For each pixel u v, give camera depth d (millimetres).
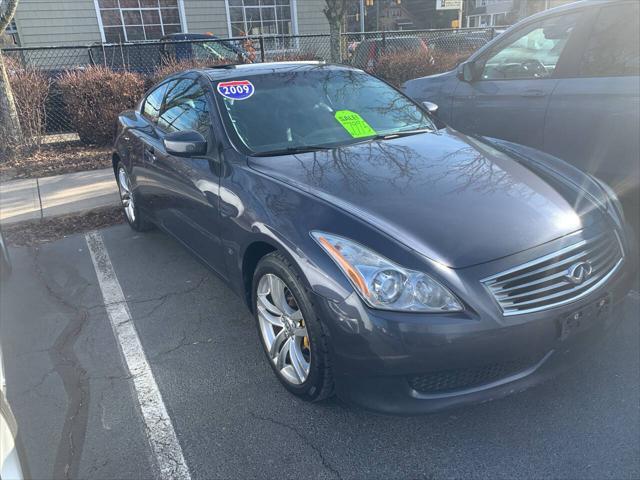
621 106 3904
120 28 16047
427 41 13008
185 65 9109
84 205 5883
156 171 4098
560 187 2812
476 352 2172
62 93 8289
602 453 2342
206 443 2512
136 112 5059
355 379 2301
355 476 2301
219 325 3506
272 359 2834
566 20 4406
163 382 2951
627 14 3996
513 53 4812
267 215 2693
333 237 2387
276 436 2531
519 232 2383
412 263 2230
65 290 4094
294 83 3791
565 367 2449
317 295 2338
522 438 2445
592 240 2480
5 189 6555
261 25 17797
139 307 3787
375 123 3646
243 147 3229
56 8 15164
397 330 2152
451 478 2268
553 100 4348
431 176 2844
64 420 2689
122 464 2418
